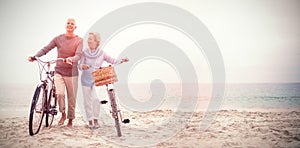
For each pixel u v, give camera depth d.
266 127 4.91
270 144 3.86
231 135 4.35
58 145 3.77
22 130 4.62
